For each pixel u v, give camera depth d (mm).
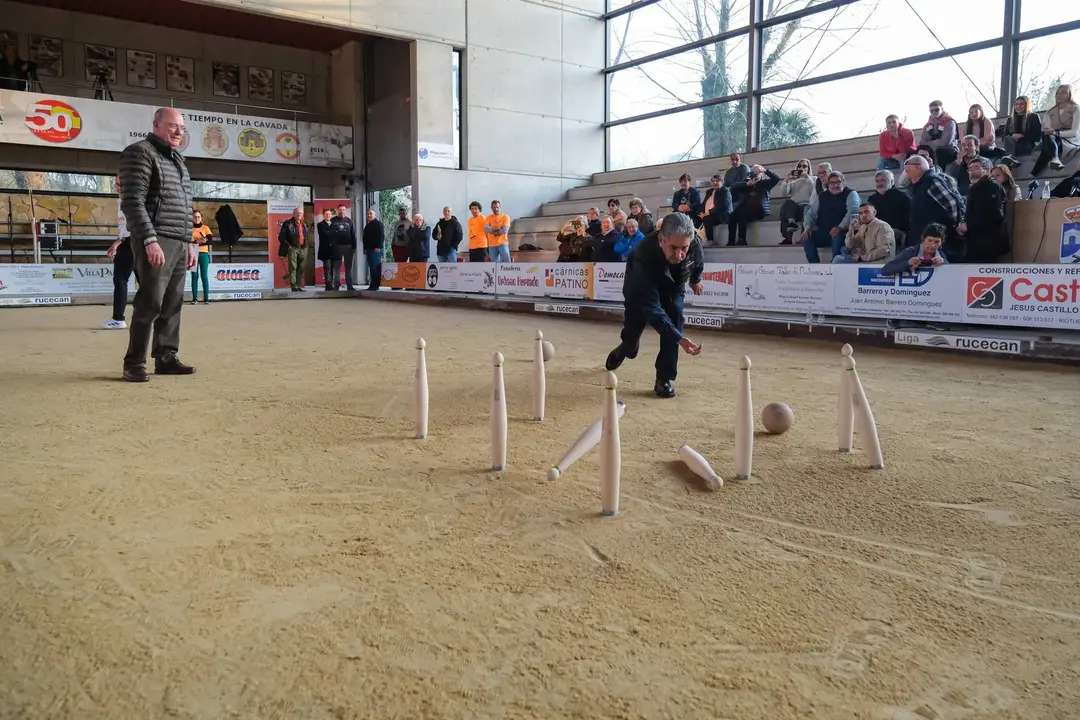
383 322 13266
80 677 2135
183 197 7059
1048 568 2883
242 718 1950
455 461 4383
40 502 3639
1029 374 7445
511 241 23016
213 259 24609
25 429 5129
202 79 23953
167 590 2695
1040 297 8484
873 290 9984
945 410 5742
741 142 21188
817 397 6258
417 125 21641
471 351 9266
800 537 3209
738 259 14938
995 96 15789
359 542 3152
